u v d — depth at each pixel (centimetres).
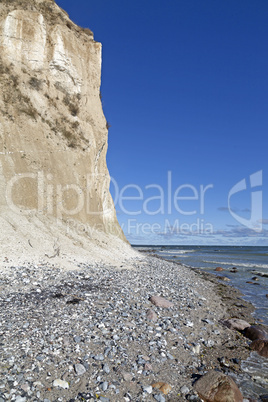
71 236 2289
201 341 930
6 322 818
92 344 761
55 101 2920
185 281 2139
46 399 529
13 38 2662
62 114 2934
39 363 632
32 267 1504
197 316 1197
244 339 1016
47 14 3175
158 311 1152
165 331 943
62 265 1714
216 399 611
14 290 1141
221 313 1320
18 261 1527
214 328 1079
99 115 3634
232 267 3844
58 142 2752
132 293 1380
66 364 649
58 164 2608
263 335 1020
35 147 2447
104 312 1018
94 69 3700
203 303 1460
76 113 3156
